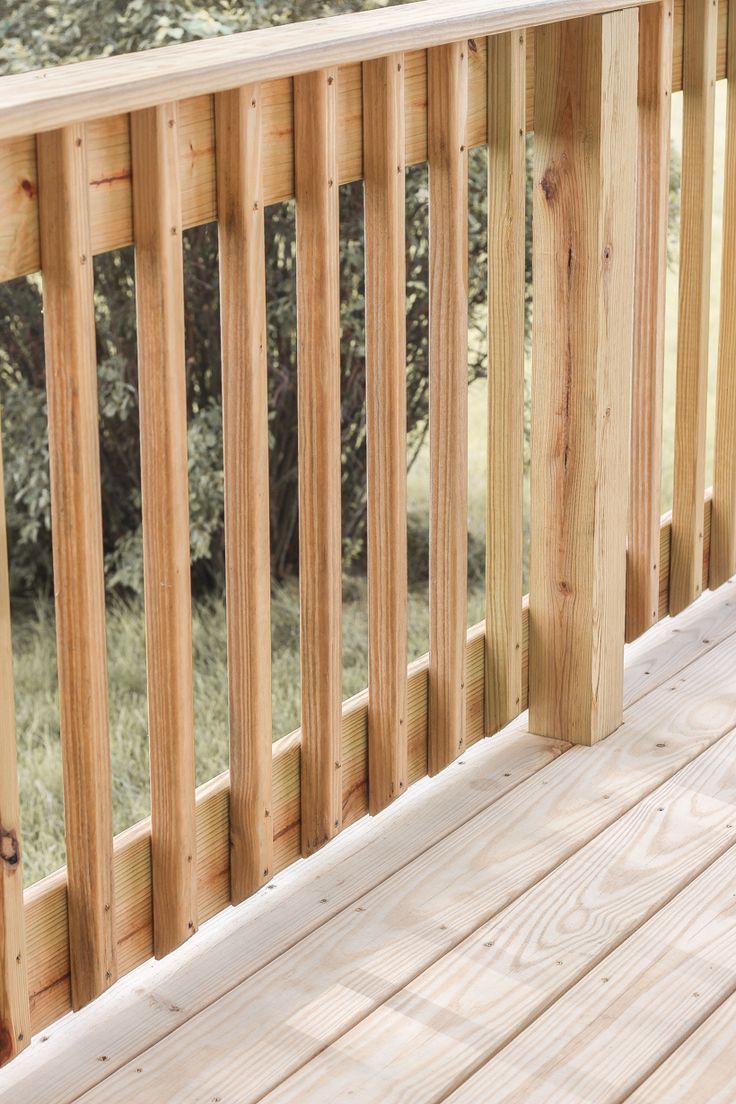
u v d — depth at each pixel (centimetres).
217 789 183
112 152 148
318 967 178
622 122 208
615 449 220
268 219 521
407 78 186
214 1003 171
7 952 152
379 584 198
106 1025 168
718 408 278
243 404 169
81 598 152
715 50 251
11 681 145
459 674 215
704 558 284
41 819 439
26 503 550
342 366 546
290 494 555
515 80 199
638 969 177
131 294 531
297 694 492
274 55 153
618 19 202
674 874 196
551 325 213
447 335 200
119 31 502
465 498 208
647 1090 157
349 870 197
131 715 479
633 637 262
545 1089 158
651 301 244
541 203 209
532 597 228
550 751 229
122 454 552
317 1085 158
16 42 503
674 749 229
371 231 185
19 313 539
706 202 256
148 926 176
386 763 206
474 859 200
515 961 178
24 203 141
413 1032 166
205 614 538
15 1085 158
